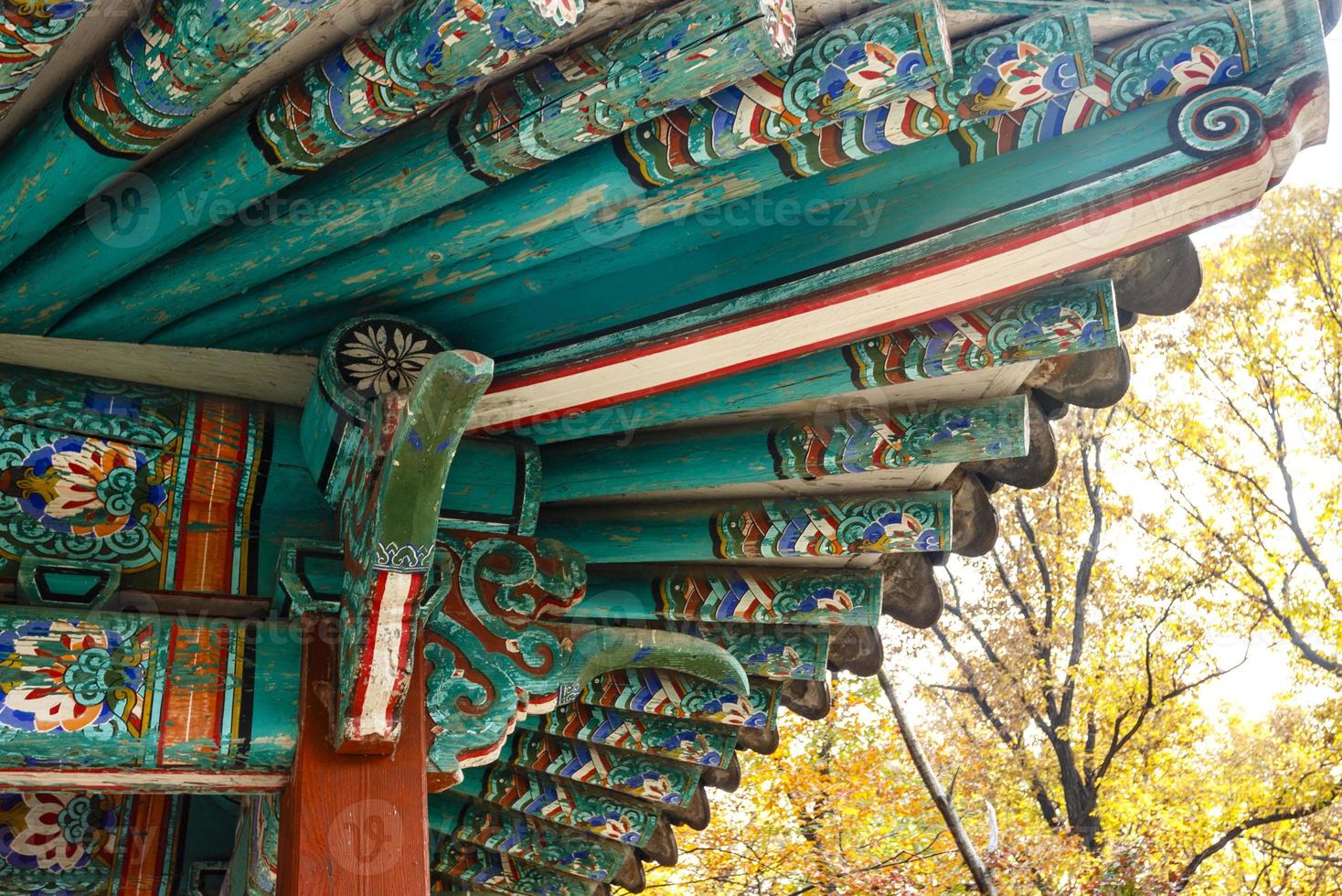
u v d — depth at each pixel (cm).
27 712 265
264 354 320
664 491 411
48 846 396
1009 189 302
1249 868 1486
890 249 306
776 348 322
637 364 319
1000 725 1691
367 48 224
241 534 318
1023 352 334
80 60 226
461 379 243
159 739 274
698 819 543
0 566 288
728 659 354
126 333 303
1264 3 272
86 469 302
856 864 1414
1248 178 290
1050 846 1384
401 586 267
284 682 291
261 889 327
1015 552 1769
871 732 1538
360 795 280
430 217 282
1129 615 1680
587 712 514
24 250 263
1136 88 279
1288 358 1667
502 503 345
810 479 405
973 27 262
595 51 242
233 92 240
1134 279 341
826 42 246
